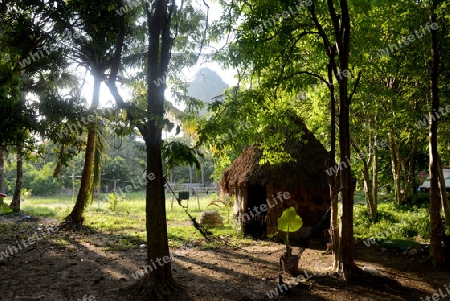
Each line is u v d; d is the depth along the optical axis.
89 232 11.98
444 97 11.27
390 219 14.37
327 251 9.24
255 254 9.06
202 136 6.20
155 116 5.08
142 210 19.61
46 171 34.06
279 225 7.36
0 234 11.06
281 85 8.09
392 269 7.72
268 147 8.91
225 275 7.05
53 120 8.91
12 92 7.93
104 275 6.88
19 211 17.00
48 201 25.98
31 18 9.84
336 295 6.03
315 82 8.32
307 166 10.97
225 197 17.56
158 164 5.75
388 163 21.97
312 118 13.67
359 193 32.12
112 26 10.19
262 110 8.00
